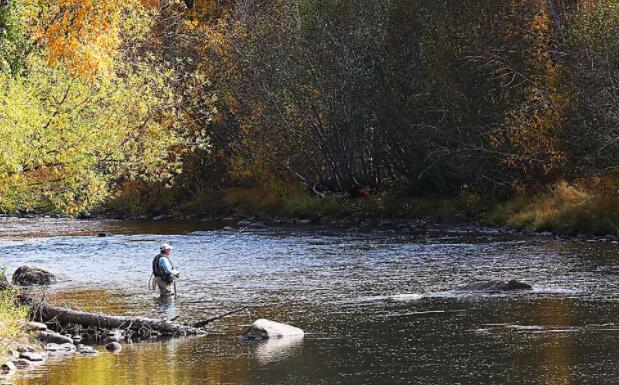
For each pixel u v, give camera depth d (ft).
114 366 114.93
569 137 268.62
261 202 350.84
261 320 134.51
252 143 350.64
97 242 268.21
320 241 254.88
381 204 316.81
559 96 268.62
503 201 294.46
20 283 186.70
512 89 290.15
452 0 295.89
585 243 229.45
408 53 307.99
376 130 321.73
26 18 164.96
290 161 350.84
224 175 379.14
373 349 122.83
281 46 336.90
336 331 134.82
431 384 105.19
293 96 332.80
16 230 317.01
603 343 122.31
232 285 179.42
